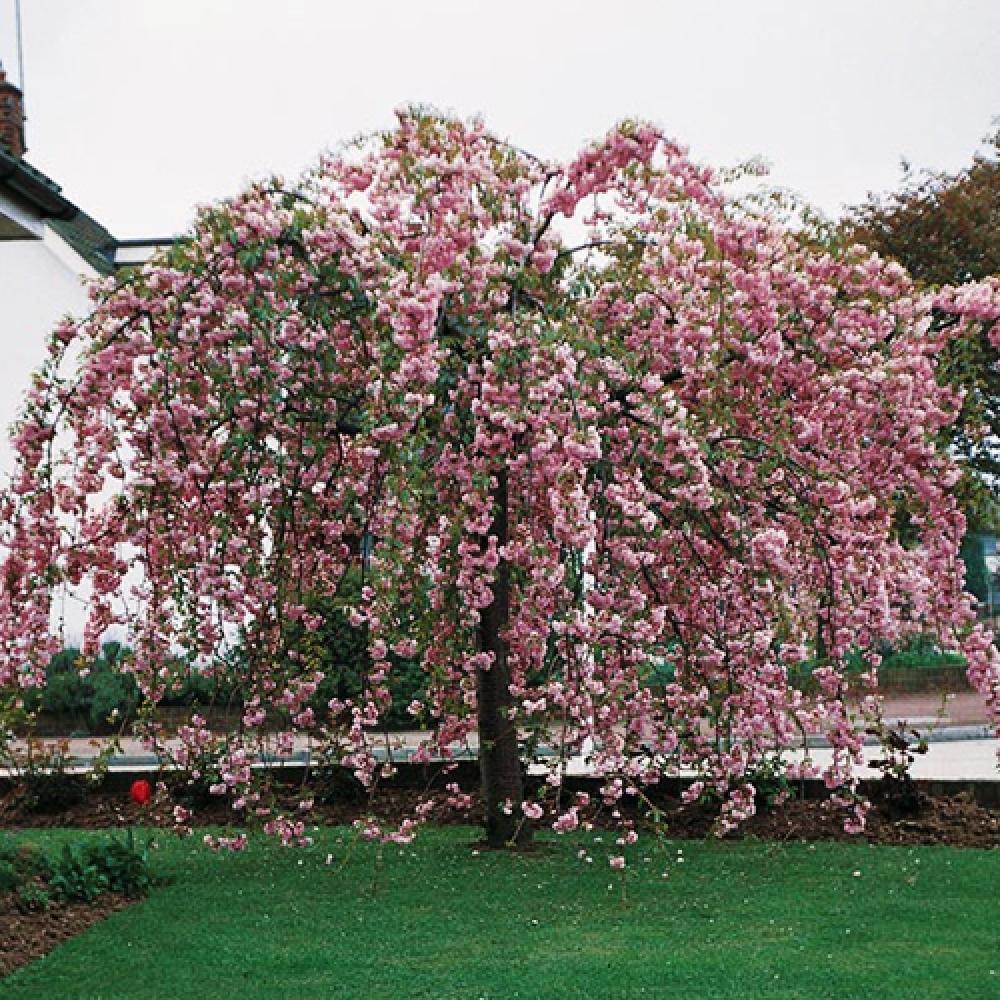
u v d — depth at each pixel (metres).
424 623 6.96
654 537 6.86
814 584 6.92
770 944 5.04
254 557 6.59
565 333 6.45
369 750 6.93
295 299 6.68
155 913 5.82
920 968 4.62
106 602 7.43
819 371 7.06
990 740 15.97
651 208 7.11
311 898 6.14
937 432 7.22
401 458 6.00
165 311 6.42
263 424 6.48
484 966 4.82
